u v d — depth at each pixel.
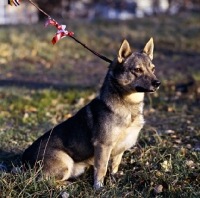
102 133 5.57
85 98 10.80
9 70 14.63
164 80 12.73
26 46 17.61
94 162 5.66
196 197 5.19
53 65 15.73
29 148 6.02
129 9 33.03
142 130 7.90
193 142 7.17
